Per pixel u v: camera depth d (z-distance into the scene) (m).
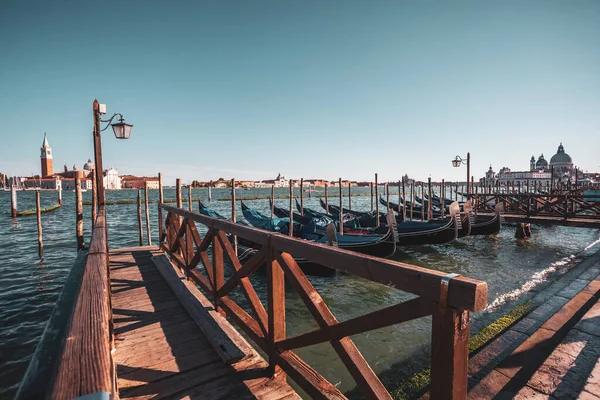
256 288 9.20
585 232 19.36
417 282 1.38
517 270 10.81
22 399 0.67
